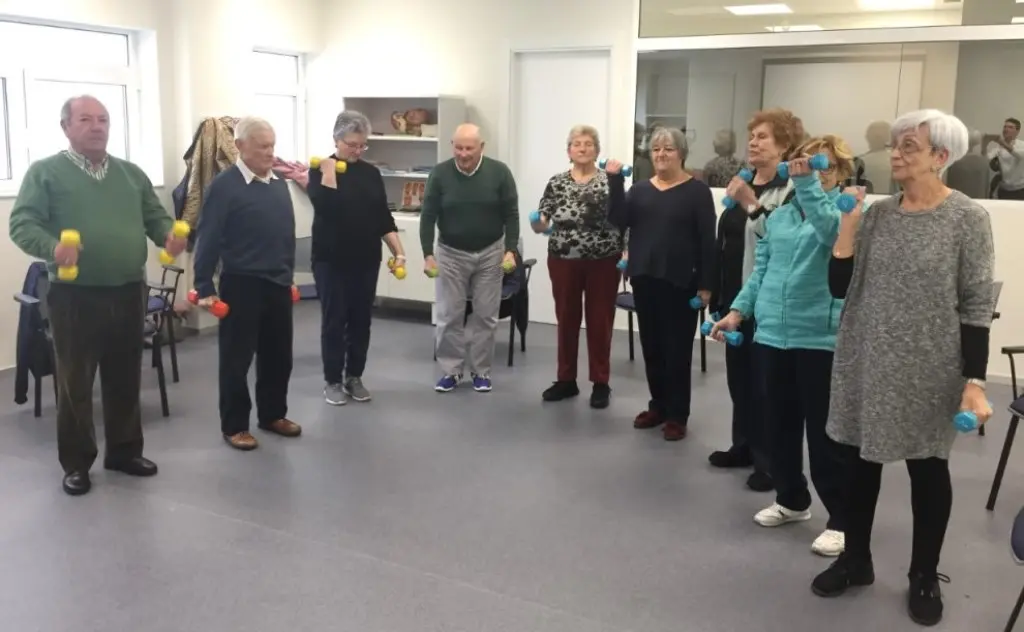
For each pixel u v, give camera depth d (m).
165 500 3.35
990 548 3.04
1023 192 5.18
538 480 3.62
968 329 2.31
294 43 7.07
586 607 2.62
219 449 3.91
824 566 2.90
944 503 2.51
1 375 5.04
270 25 6.80
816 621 2.56
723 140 5.98
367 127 4.34
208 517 3.21
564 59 6.52
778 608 2.63
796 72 5.71
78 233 3.07
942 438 2.41
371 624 2.51
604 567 2.88
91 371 3.40
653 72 6.11
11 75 5.27
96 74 5.77
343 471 3.68
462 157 4.48
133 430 3.58
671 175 3.87
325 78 7.37
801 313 2.83
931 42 5.30
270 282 3.86
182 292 6.17
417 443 4.03
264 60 7.09
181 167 6.30
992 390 5.04
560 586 2.75
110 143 5.99
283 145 7.38
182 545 2.99
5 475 3.57
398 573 2.82
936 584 2.58
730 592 2.73
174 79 6.20
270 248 3.81
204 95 6.28
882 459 2.42
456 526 3.17
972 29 5.17
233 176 3.72
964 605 2.66
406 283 6.75
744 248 3.43
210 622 2.52
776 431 3.08
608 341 4.53
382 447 3.97
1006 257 5.23
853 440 2.56
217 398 4.65
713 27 5.88
